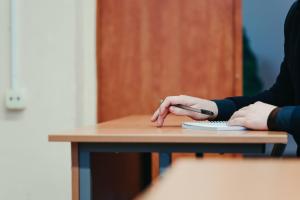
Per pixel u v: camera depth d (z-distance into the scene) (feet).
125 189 6.28
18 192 9.17
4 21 8.98
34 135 9.07
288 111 4.22
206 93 9.46
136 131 4.43
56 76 9.02
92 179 4.40
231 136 3.90
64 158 9.08
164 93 9.51
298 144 4.53
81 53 9.09
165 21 9.46
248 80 10.36
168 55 9.48
